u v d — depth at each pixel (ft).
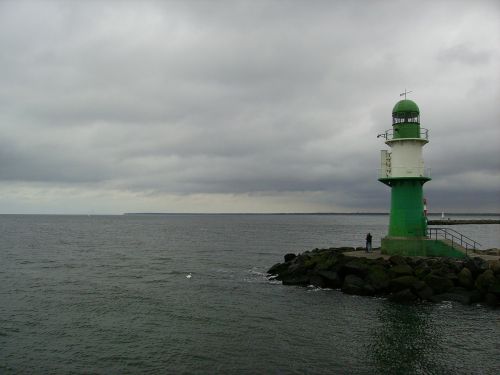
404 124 106.93
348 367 57.47
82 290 105.70
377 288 93.76
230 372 56.39
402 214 108.27
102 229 449.48
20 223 616.80
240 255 186.50
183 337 69.72
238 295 99.14
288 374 55.52
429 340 67.15
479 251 108.27
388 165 110.73
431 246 105.19
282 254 191.21
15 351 64.03
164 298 96.73
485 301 86.12
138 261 163.53
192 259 170.60
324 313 82.07
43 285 111.75
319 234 368.48
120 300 94.94
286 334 70.69
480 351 62.64
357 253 113.29
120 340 68.54
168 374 56.13
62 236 319.27
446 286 89.30
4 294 100.58
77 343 67.36
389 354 61.72
